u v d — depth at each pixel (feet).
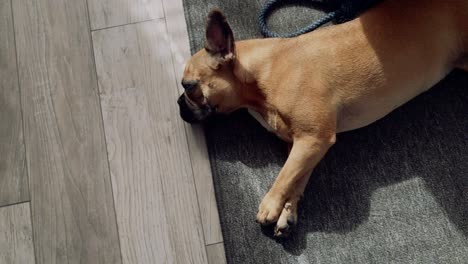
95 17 4.66
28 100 4.51
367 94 3.70
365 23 3.70
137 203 4.21
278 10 4.42
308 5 4.40
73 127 4.42
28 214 4.25
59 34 4.65
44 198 4.28
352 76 3.67
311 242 3.90
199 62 3.75
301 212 3.97
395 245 3.84
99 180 4.29
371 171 4.00
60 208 4.25
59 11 4.70
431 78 3.83
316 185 4.01
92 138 4.38
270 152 4.13
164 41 4.55
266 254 3.92
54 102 4.49
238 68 3.74
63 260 4.15
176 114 4.37
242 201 4.06
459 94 4.08
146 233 4.15
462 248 3.79
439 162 3.96
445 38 3.73
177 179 4.23
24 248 4.19
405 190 3.94
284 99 3.69
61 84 4.53
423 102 4.10
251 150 4.16
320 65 3.68
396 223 3.88
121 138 4.36
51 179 4.32
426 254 3.81
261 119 4.05
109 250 4.14
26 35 4.67
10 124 4.46
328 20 4.14
